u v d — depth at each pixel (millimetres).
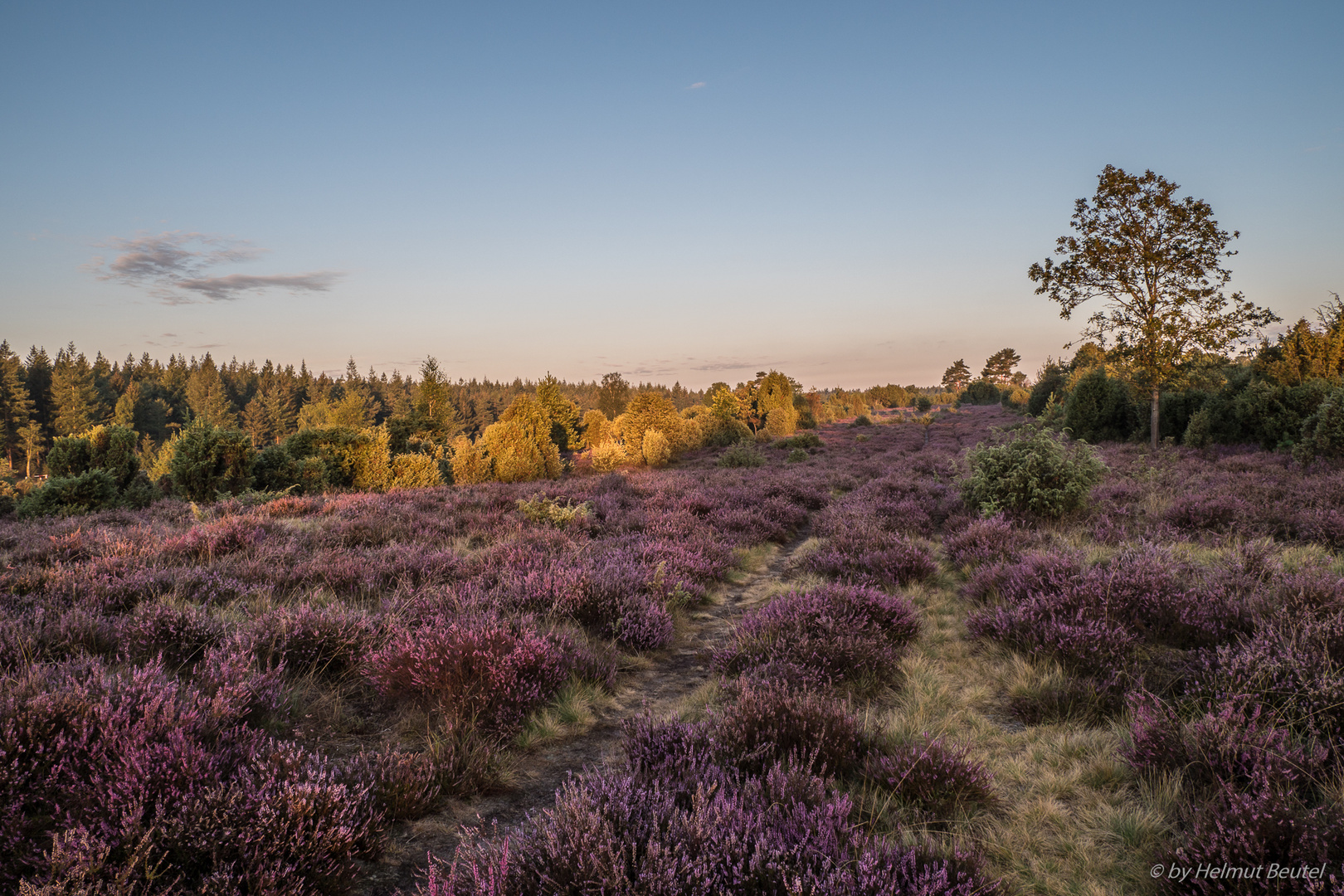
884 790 3018
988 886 2195
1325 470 12594
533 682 4203
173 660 4305
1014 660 4543
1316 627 3730
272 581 6590
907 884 2174
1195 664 3924
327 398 127000
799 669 4301
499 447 27547
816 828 2449
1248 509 8508
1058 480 9773
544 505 11359
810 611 5344
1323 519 7461
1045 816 2834
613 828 2400
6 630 4059
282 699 3805
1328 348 21750
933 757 3100
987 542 7977
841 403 108438
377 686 4176
